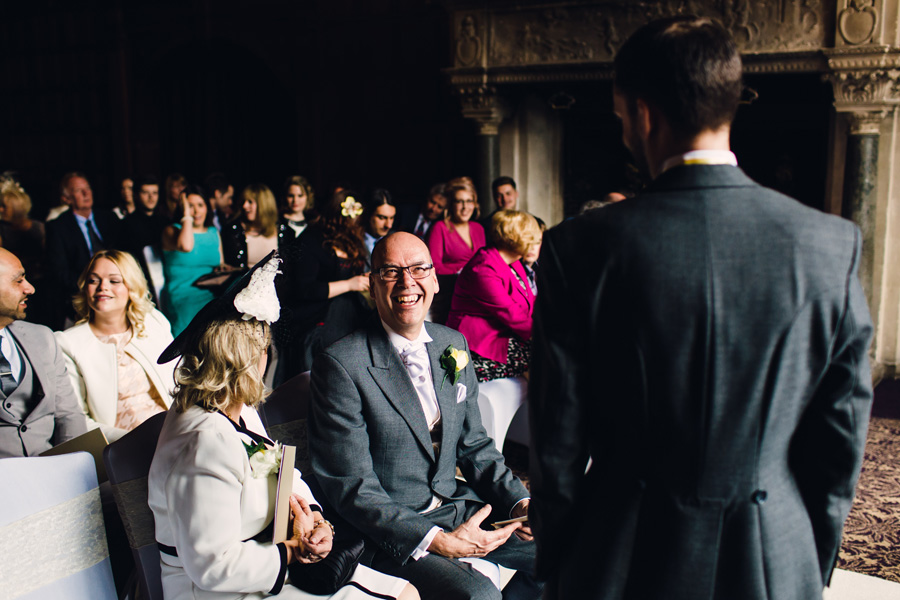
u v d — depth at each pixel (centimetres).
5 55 1150
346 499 218
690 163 126
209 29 960
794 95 620
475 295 385
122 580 224
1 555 178
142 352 299
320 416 224
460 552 212
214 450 181
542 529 139
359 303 429
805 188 643
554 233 132
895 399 521
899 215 548
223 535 179
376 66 865
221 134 1025
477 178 720
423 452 231
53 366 266
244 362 190
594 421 134
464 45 676
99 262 290
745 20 555
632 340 123
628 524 128
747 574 124
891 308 564
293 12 900
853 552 318
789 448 132
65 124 1116
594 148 738
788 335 120
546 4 632
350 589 194
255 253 526
